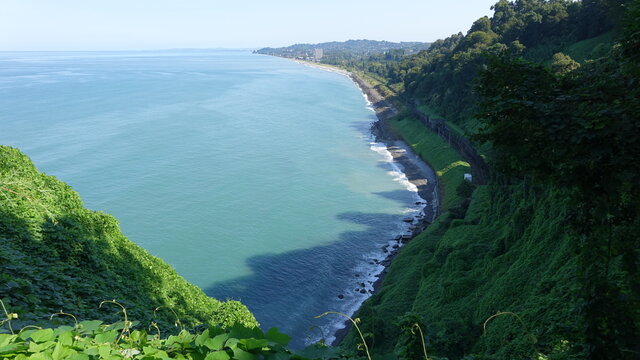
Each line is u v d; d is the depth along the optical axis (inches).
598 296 432.5
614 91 462.3
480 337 1139.3
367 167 3887.8
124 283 818.8
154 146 4128.9
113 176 3235.7
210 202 2878.9
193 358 192.4
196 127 5017.2
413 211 2957.7
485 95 510.0
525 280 1267.2
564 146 438.0
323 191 3240.7
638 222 454.3
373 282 2111.2
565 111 448.5
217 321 943.0
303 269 2180.1
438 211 2876.5
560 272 1133.1
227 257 2226.9
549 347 817.5
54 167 3334.2
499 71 494.0
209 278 2039.9
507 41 4817.9
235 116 5772.6
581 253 482.3
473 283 1510.8
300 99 7573.8
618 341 418.3
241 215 2719.0
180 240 2351.1
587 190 450.3
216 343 183.9
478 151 3157.0
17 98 6648.6
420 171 3791.8
